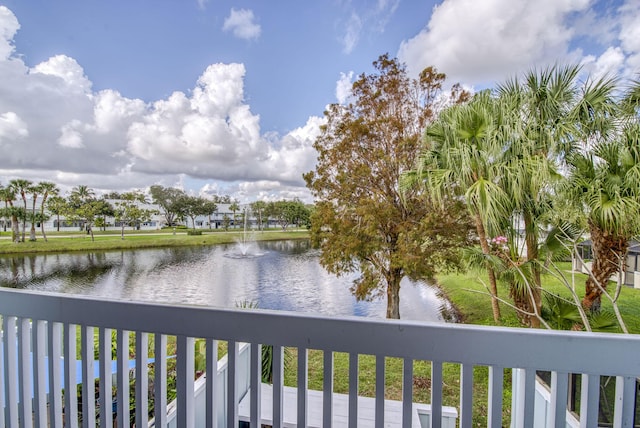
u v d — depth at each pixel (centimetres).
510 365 59
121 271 861
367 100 650
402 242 546
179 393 75
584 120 327
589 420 57
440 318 584
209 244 1395
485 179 342
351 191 602
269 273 973
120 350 78
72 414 82
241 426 179
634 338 56
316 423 166
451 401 261
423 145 468
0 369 91
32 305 85
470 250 380
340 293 812
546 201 332
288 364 305
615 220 281
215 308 72
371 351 64
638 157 278
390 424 162
